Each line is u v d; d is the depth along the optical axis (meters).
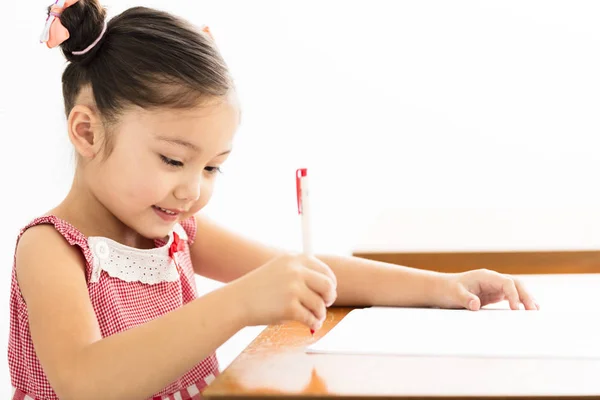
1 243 2.54
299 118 2.92
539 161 2.85
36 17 2.59
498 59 2.82
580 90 2.79
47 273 1.07
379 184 2.92
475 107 2.86
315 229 2.94
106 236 1.23
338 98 2.90
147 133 1.09
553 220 1.67
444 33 2.83
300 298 0.91
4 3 2.58
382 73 2.88
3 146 2.57
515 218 1.71
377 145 2.91
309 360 0.90
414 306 1.21
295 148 2.93
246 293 0.93
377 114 2.90
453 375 0.82
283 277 0.92
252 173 2.95
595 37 2.75
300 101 2.91
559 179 2.85
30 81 2.59
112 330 1.18
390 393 0.77
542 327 1.00
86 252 1.16
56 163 2.57
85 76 1.17
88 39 1.15
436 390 0.77
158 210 1.14
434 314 1.12
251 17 2.89
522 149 2.85
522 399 0.75
